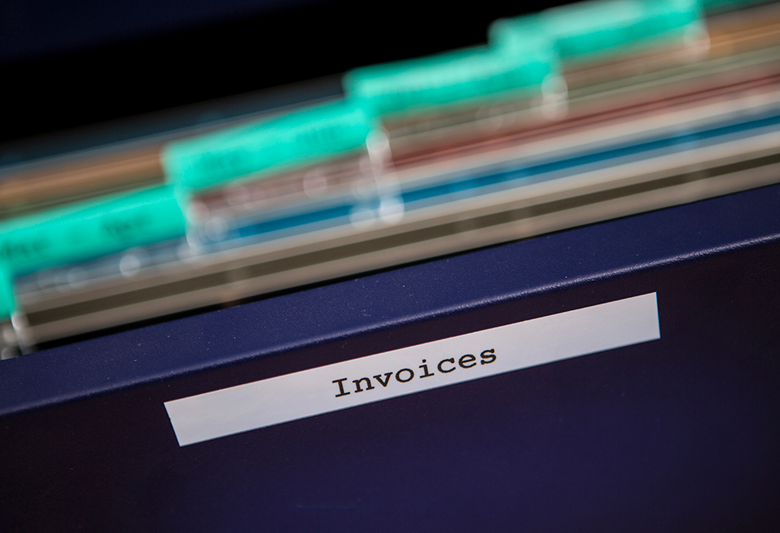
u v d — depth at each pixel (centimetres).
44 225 46
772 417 49
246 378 42
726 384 47
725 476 52
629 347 45
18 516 44
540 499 51
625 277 42
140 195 48
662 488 52
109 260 47
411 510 49
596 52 52
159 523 46
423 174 50
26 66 44
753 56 52
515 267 44
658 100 51
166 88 50
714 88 51
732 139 49
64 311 45
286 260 47
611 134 50
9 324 45
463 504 50
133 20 43
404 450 46
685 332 45
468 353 43
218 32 47
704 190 48
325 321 42
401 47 54
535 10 55
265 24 48
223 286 47
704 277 43
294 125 49
